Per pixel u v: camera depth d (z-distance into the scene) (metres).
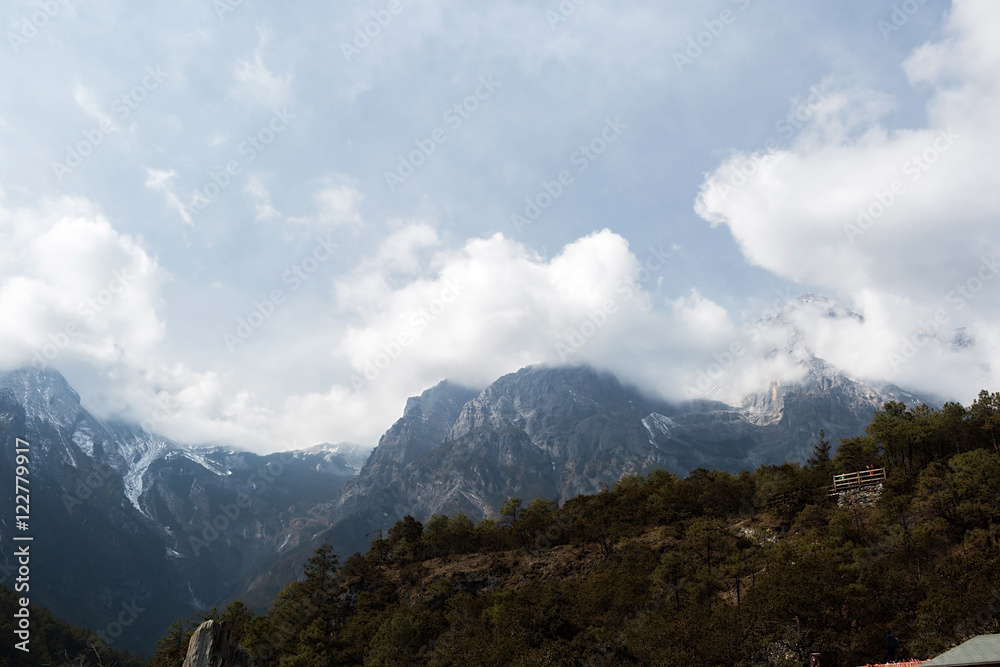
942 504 113.00
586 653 103.44
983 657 49.69
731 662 86.19
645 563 146.38
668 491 188.25
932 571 91.19
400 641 134.50
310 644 142.50
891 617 87.25
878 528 118.94
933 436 144.50
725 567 126.81
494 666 108.31
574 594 132.38
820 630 85.44
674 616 104.94
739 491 181.25
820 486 159.62
